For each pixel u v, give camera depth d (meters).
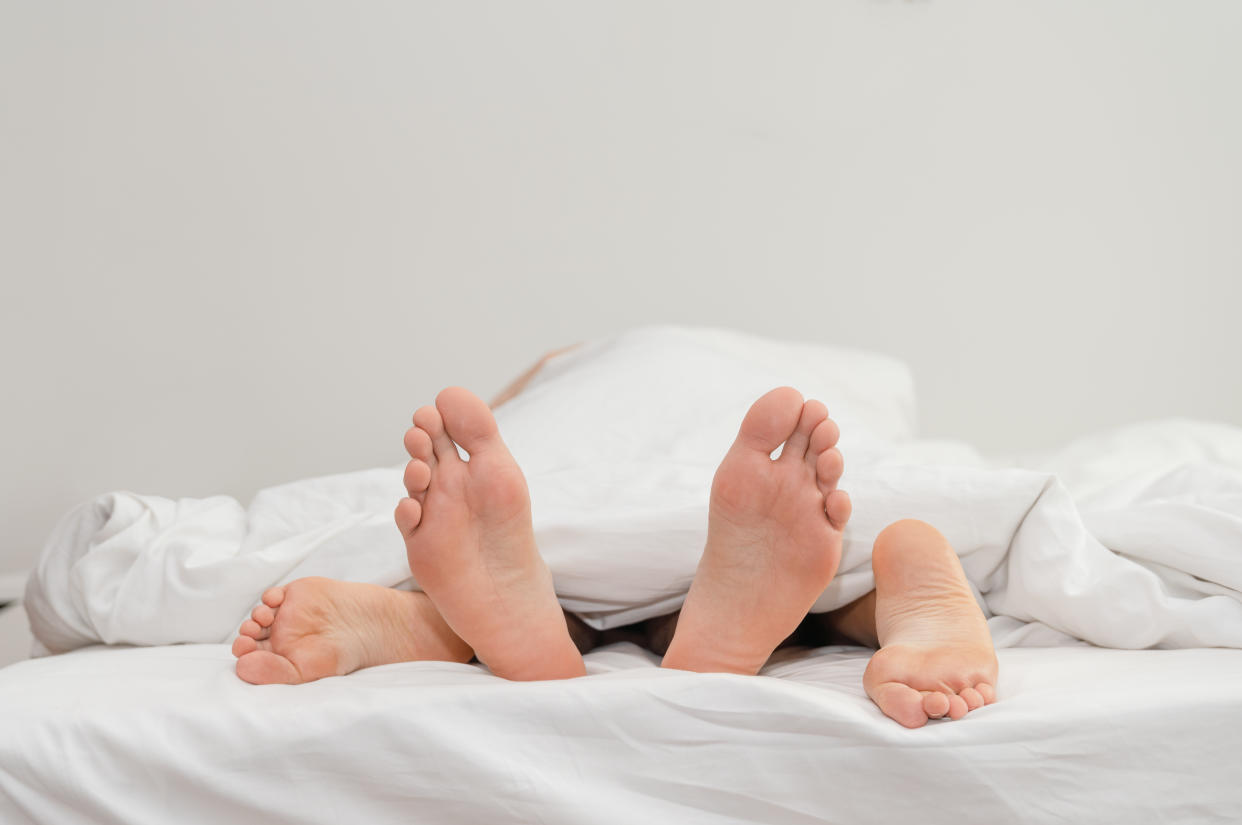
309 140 2.13
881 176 2.30
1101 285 2.38
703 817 0.64
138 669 0.79
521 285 2.23
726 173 2.27
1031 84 2.32
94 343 2.07
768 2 2.24
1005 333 2.36
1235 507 0.91
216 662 0.82
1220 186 2.38
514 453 1.22
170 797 0.64
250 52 2.10
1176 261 2.39
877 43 2.28
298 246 2.14
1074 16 2.32
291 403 2.15
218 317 2.12
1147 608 0.82
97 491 2.08
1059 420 2.40
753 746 0.64
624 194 2.25
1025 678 0.73
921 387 2.35
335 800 0.64
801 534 0.77
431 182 2.18
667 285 2.27
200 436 2.12
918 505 0.93
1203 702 0.66
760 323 2.30
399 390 2.19
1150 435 1.54
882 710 0.67
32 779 0.63
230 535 1.05
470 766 0.63
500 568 0.81
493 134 2.20
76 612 1.02
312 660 0.77
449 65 2.18
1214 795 0.65
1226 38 2.35
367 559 0.97
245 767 0.64
